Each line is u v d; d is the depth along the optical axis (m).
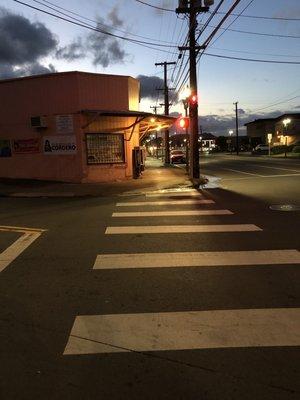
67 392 3.54
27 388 3.60
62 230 9.91
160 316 5.00
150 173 28.41
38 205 14.52
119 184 20.55
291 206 12.84
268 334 4.48
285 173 26.61
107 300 5.52
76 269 6.84
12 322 4.92
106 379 3.71
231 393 3.48
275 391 3.49
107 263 7.13
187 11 22.47
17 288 6.04
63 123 21.06
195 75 23.33
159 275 6.48
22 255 7.75
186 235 9.12
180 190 18.42
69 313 5.13
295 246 8.01
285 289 5.79
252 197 15.30
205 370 3.82
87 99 21.05
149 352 4.16
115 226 10.28
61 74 20.75
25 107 21.59
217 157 64.19
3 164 22.45
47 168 21.67
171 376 3.74
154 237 8.99
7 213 12.80
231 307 5.22
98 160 21.77
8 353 4.20
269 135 62.38
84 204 14.52
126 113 20.50
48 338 4.50
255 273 6.48
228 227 9.88
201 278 6.31
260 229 9.58
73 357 4.09
